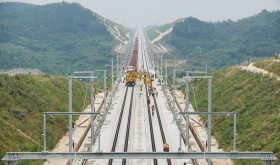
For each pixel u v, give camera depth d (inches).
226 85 2596.0
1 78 2034.9
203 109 2399.1
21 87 2102.6
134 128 2138.3
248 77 2436.0
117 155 1032.8
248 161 1395.2
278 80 2047.2
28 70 5231.3
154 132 2049.7
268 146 1419.8
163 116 2439.7
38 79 2568.9
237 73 2679.6
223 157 1035.9
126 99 3053.6
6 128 1552.7
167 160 1552.7
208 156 1036.5
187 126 1560.0
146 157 1035.3
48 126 1876.2
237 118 1904.5
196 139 1895.9
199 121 2210.9
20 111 1809.8
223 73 3014.3
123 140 1897.1
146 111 2600.9
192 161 1557.6
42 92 2272.4
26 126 1724.9
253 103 1964.8
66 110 2217.0
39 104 2050.9
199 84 3161.9
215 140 1818.4
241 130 1732.3
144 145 1796.3
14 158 1002.7
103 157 1032.8
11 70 4923.7
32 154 1016.9
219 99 2399.1
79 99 2662.4
